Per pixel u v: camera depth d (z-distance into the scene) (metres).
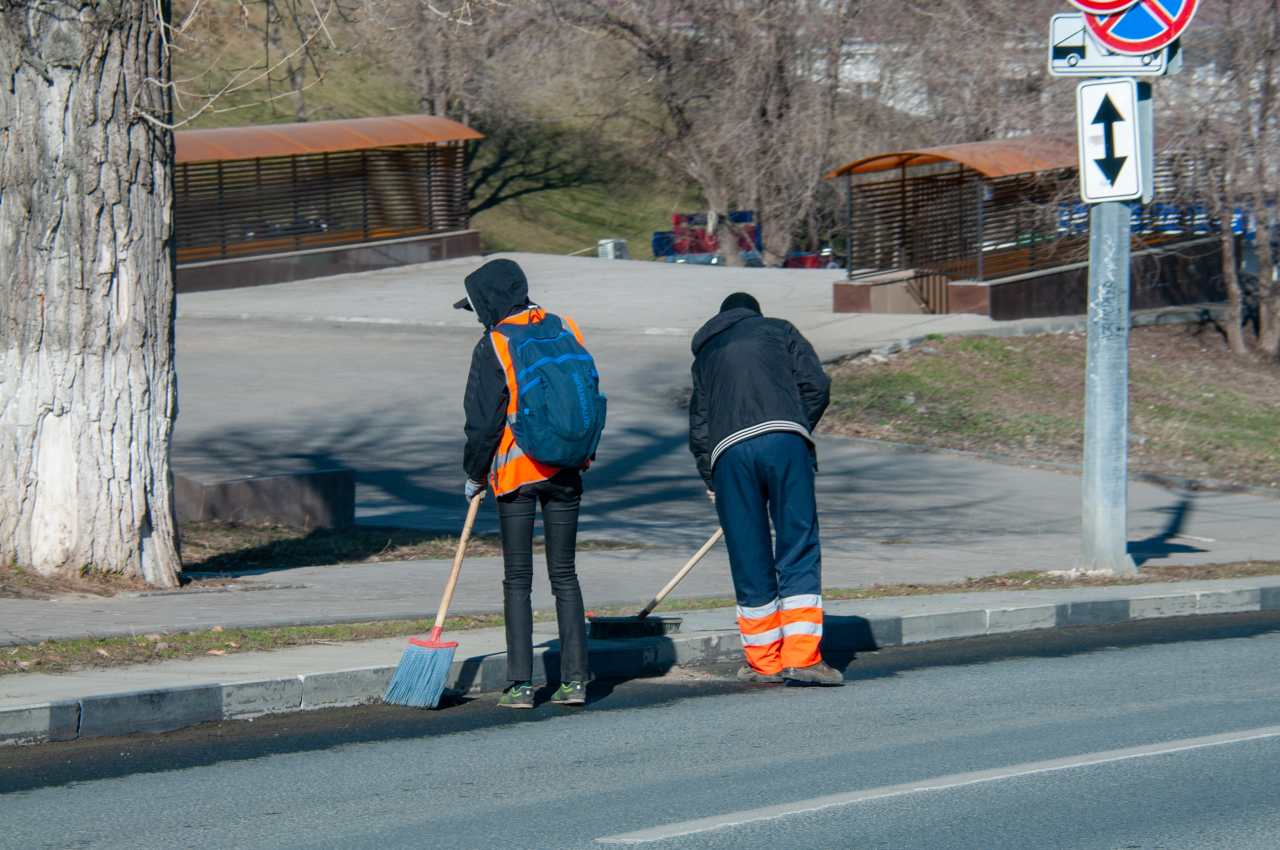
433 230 65.69
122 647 12.20
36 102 15.29
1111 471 18.88
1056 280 48.56
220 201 57.78
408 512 25.17
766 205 67.69
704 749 10.33
